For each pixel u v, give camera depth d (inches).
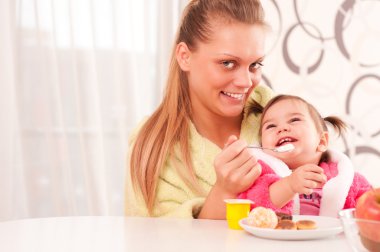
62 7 112.5
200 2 59.1
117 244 35.0
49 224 43.3
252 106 65.4
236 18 55.4
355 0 106.7
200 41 57.3
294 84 108.0
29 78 113.0
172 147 59.7
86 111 111.6
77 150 113.1
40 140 113.3
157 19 113.0
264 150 61.0
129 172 60.7
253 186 48.6
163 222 44.3
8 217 112.0
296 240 35.9
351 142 107.1
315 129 61.5
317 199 56.3
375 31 106.3
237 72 56.3
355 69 107.0
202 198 53.3
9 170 112.4
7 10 112.8
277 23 107.7
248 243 35.0
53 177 112.0
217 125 63.1
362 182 59.9
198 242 35.4
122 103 112.5
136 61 113.3
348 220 29.4
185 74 61.8
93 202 111.3
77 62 111.4
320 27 107.5
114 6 111.3
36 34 112.9
